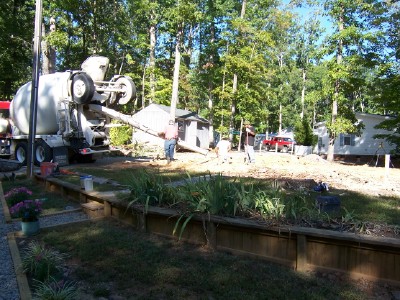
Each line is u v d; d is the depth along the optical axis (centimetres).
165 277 329
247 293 298
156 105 2408
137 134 2392
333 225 363
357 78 1988
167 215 427
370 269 317
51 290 285
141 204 472
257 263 361
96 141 1323
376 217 488
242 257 376
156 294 302
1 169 1142
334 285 311
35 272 335
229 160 1460
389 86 1822
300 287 309
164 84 2780
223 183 437
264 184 734
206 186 436
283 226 356
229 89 2714
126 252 394
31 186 833
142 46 2722
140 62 3086
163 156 1650
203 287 311
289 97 4634
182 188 471
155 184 489
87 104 1273
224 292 301
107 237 443
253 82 2686
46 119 1275
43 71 1919
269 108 4209
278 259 359
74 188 646
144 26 2820
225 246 396
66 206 621
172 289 308
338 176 1010
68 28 1944
